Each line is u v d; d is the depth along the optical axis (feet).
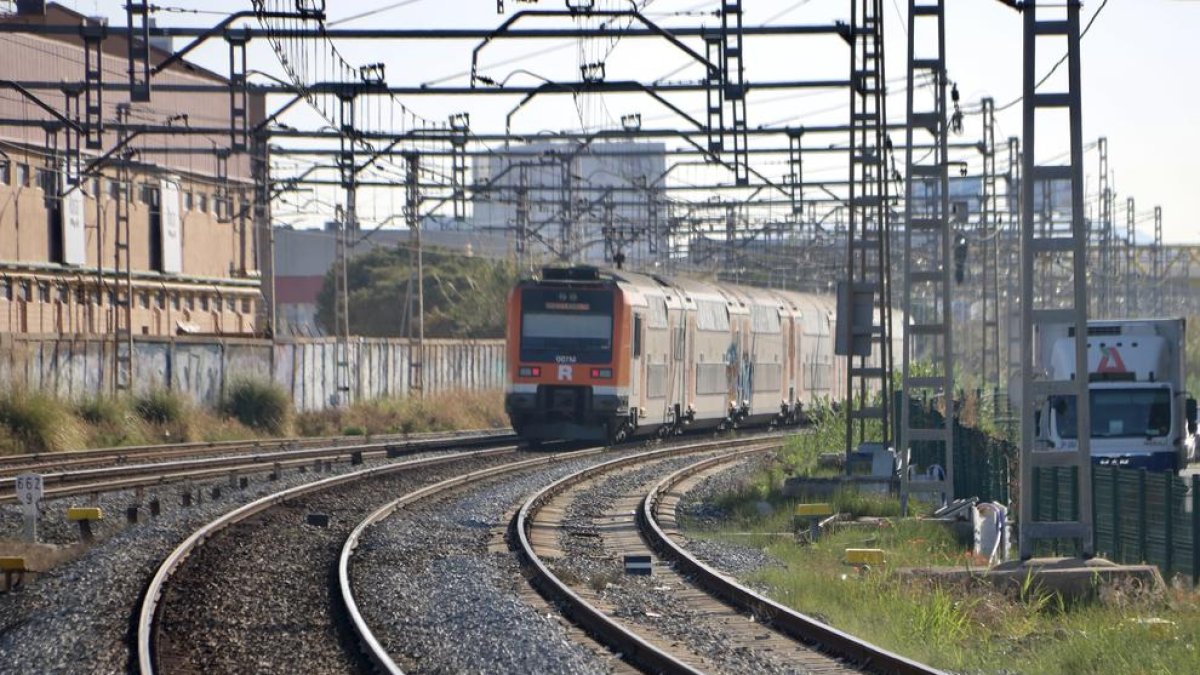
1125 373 365.20
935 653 158.81
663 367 502.79
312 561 219.20
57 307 595.88
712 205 579.07
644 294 487.20
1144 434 361.71
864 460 369.09
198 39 313.73
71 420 413.59
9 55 560.61
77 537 242.17
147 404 467.11
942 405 494.59
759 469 408.87
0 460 346.54
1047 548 251.80
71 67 602.03
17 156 567.59
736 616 184.14
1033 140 206.49
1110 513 235.81
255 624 166.50
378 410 588.09
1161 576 205.77
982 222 605.73
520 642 155.94
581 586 204.33
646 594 200.44
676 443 515.50
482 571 212.84
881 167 343.26
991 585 197.16
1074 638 163.12
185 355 510.99
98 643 151.74
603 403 459.73
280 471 351.46
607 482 364.17
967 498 325.01
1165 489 215.10
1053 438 366.43
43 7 560.20
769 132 416.26
